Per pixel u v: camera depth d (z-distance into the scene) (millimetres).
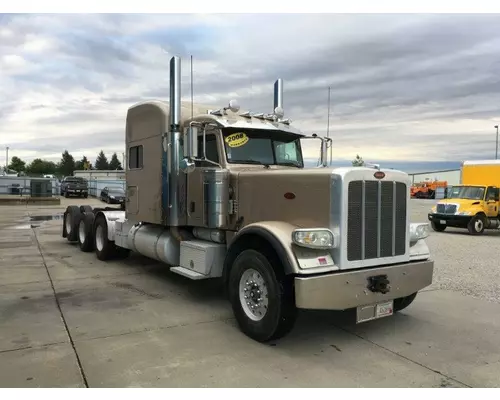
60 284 7336
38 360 4188
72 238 11680
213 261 5887
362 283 4617
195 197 6297
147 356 4320
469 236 16656
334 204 4559
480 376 3996
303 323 5480
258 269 4750
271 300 4598
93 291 6883
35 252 10664
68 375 3871
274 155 6480
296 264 4324
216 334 5004
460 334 5125
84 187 42625
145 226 7781
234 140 6102
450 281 7902
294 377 3922
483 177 19328
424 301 6562
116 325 5250
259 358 4340
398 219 5066
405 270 5047
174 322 5402
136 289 7043
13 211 25484
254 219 5492
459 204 17781
